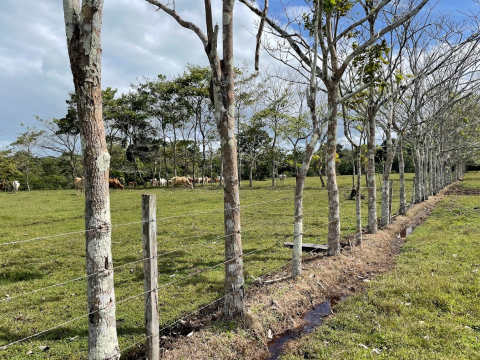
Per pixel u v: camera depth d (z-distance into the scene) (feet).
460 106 54.70
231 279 14.37
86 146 8.83
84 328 14.79
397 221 38.04
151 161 156.87
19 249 29.30
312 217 42.16
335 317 15.33
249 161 122.83
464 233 29.09
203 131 124.16
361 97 27.37
